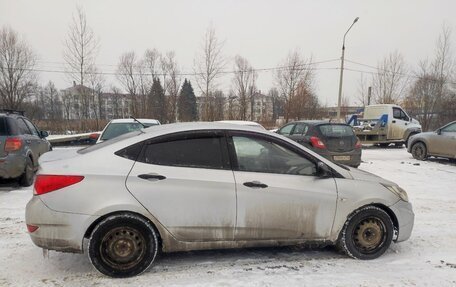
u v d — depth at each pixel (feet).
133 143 11.42
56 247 10.72
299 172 12.36
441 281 11.07
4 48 86.17
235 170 11.78
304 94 105.60
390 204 12.88
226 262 12.35
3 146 21.84
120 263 11.02
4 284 10.59
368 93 110.01
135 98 110.63
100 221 10.77
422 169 35.09
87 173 10.78
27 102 94.12
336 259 12.73
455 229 16.43
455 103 86.43
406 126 59.11
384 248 12.90
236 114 103.91
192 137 11.78
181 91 121.90
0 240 14.25
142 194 10.94
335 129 31.27
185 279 11.02
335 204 12.37
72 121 93.97
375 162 40.47
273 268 11.91
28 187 23.93
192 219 11.34
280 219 11.93
